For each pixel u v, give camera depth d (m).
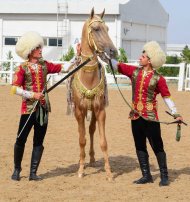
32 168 7.63
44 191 7.02
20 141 7.55
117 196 6.75
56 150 9.86
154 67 7.23
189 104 17.44
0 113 14.55
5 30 37.94
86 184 7.41
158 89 7.22
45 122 7.47
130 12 37.75
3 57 37.94
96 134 11.50
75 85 7.59
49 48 37.56
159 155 7.30
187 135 11.52
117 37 36.44
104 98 7.65
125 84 27.03
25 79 7.45
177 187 7.23
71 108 7.81
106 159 7.66
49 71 7.63
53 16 37.44
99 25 7.41
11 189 7.09
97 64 7.53
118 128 12.35
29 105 7.41
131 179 7.72
